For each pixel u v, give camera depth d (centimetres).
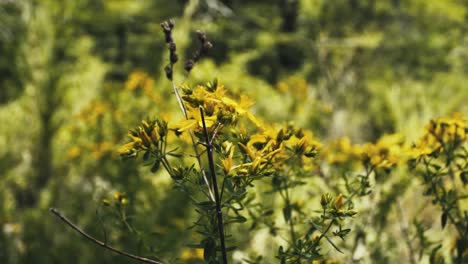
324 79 884
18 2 711
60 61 615
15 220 415
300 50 1015
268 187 258
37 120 532
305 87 496
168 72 153
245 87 543
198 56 159
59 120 534
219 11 984
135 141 148
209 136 148
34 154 511
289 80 504
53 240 378
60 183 430
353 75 940
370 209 253
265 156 143
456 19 1020
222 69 569
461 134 197
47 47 597
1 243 373
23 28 628
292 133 168
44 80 562
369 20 1020
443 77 822
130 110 386
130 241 317
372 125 763
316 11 945
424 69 932
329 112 510
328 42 959
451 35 1005
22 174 505
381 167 203
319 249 160
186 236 317
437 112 686
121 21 1002
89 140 392
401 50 955
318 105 511
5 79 645
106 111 382
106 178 365
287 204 194
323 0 938
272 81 973
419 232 226
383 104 726
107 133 386
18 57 591
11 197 443
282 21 1018
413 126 507
